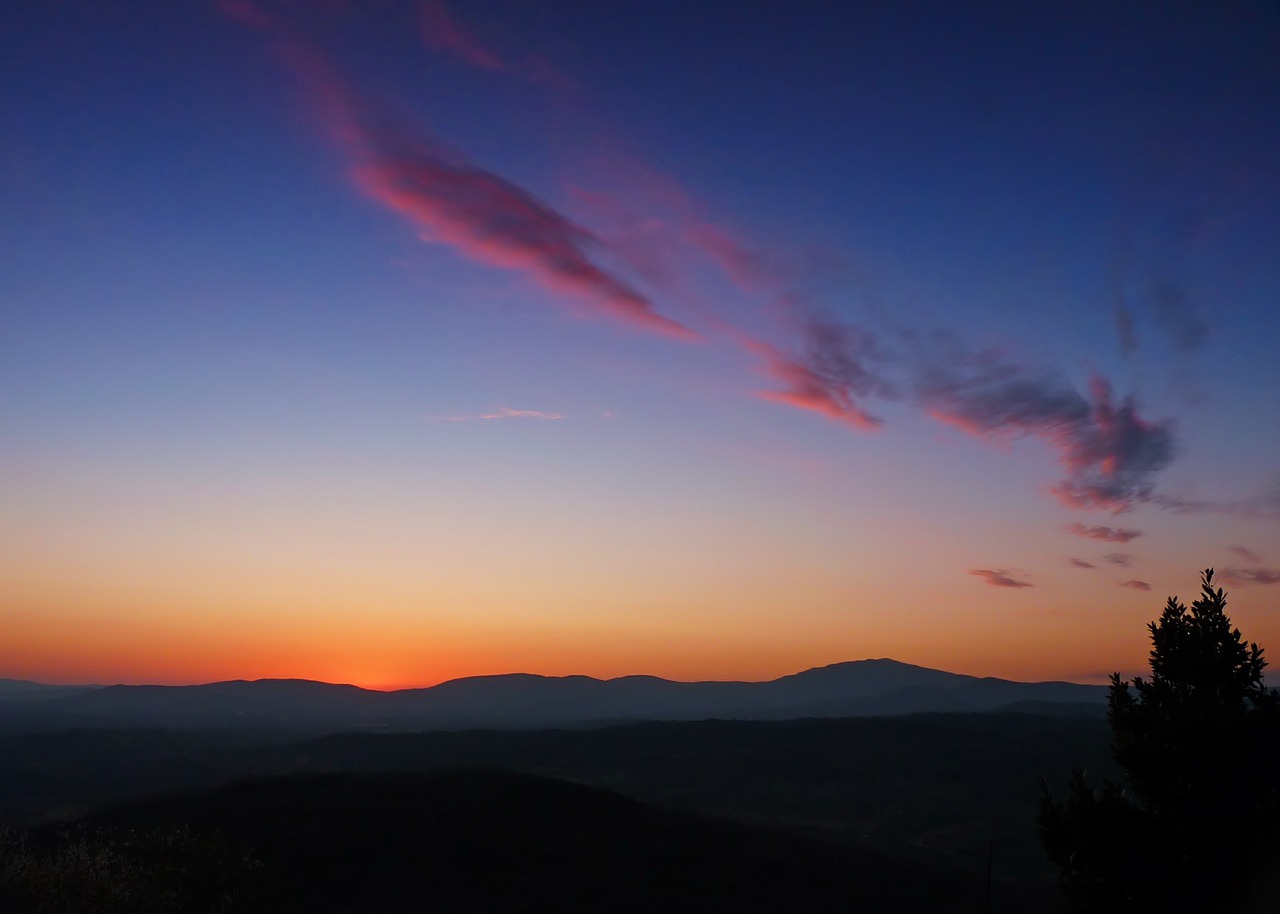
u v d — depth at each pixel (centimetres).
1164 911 1525
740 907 3152
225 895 2705
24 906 1941
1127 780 1688
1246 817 1509
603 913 2973
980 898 3609
